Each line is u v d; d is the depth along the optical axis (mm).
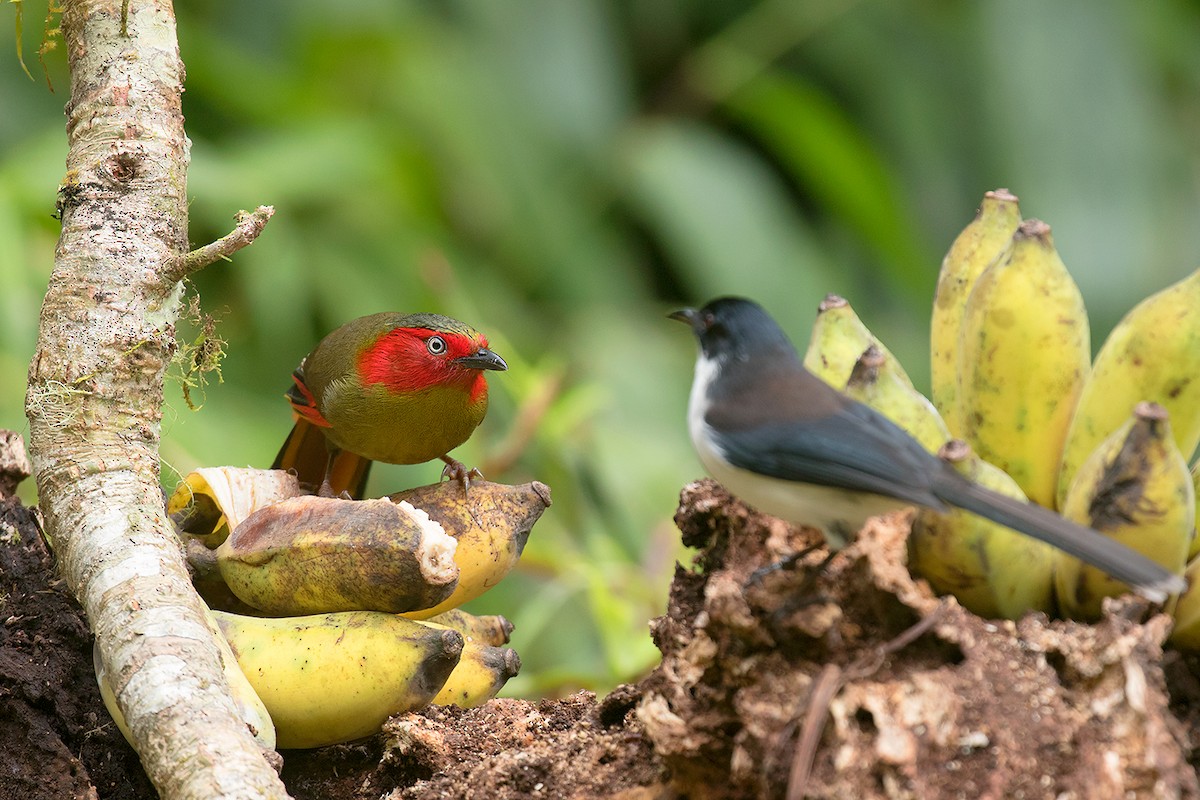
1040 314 6203
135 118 7176
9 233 11258
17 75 13977
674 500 11594
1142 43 15789
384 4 14883
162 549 6277
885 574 5500
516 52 15281
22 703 6062
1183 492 5609
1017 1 15867
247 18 15102
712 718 5488
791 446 6016
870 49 16344
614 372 13469
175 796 5414
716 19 16750
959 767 4988
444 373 9078
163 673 5676
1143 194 15367
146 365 6816
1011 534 5715
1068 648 5273
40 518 6887
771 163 16875
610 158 15250
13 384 10773
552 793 6031
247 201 12672
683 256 14898
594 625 11734
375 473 12562
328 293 13227
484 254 14781
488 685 6895
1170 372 6008
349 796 6520
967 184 15961
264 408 12492
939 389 6938
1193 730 5527
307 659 6277
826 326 6926
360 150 13602
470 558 6910
